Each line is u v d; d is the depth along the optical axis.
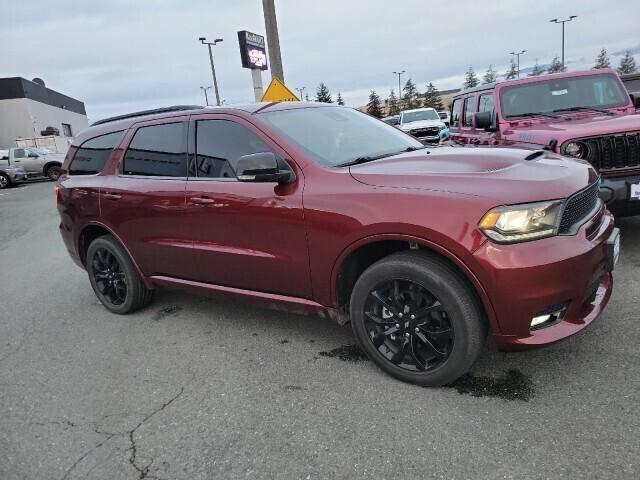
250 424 2.83
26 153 24.75
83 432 2.92
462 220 2.62
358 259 3.24
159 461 2.60
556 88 6.47
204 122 3.82
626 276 4.23
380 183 2.94
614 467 2.22
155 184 4.01
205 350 3.81
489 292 2.61
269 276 3.46
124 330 4.38
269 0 11.22
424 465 2.37
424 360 2.96
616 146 4.59
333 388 3.10
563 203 2.64
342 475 2.37
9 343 4.39
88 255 4.81
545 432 2.49
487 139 6.55
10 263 7.60
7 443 2.88
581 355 3.13
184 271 4.02
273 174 3.10
